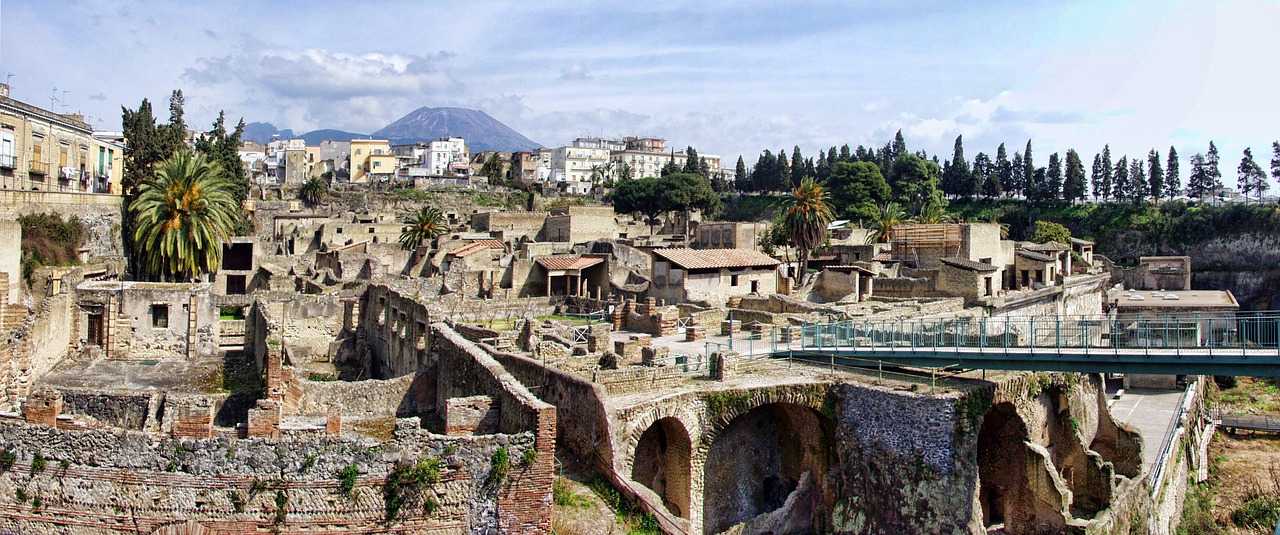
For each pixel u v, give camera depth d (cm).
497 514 2609
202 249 7875
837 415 4191
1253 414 8181
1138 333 4397
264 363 5100
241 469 2480
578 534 2834
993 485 4612
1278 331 3891
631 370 3947
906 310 6962
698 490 3878
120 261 8238
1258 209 16512
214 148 11444
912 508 3916
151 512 2467
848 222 16862
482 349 4419
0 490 2503
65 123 8800
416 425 2917
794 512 4316
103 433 2502
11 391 4075
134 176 9544
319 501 2492
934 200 18238
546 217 13800
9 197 6738
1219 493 6494
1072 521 4331
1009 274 10581
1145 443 6125
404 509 2533
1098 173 19788
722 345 5194
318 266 9844
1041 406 4688
